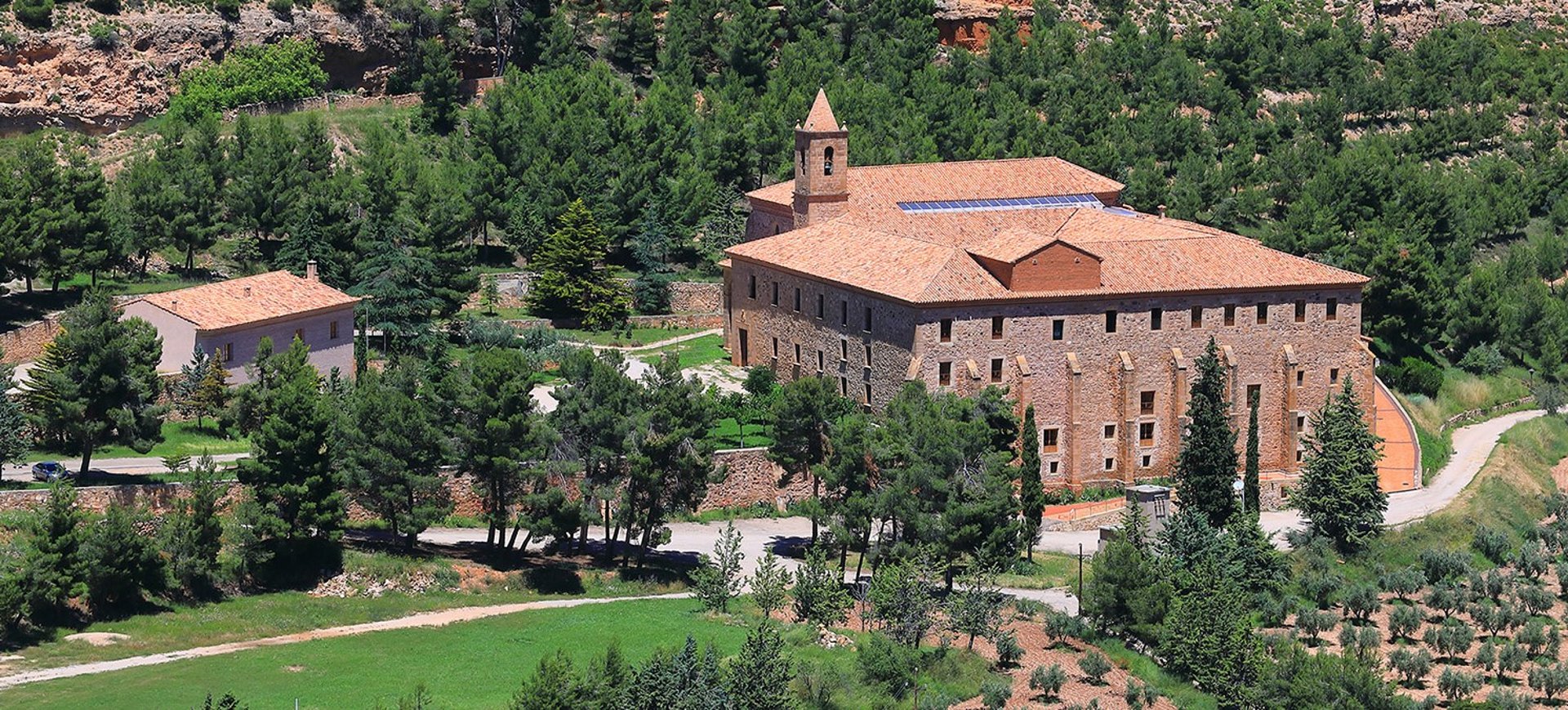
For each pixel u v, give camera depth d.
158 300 188.25
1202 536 172.12
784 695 131.62
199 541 152.38
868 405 191.38
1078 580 170.38
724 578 156.00
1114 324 190.75
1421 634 171.38
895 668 143.75
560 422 166.25
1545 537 196.50
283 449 156.00
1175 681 153.00
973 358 185.75
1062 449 190.62
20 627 141.75
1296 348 197.38
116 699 129.88
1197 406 181.75
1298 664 151.62
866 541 163.75
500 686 135.75
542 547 171.12
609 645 132.12
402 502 162.38
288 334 196.12
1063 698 146.88
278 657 140.88
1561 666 161.25
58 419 163.00
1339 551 185.00
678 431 164.62
